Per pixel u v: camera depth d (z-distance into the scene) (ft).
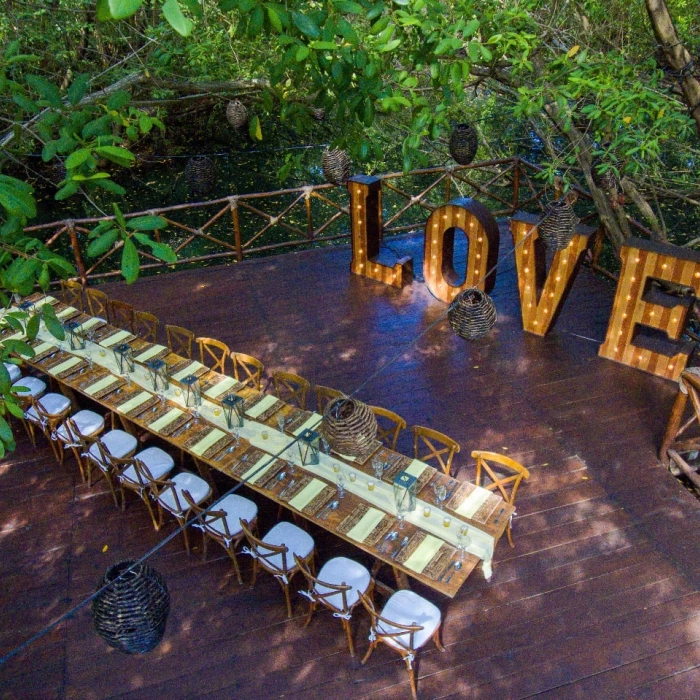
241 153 45.60
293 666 12.97
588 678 12.48
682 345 19.94
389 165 41.96
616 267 31.48
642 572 14.39
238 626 13.75
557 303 21.34
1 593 14.49
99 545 15.61
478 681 12.53
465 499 13.85
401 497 13.76
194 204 26.22
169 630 13.70
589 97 19.61
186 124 46.47
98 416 17.90
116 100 8.63
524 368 20.89
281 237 38.45
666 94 19.03
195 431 15.85
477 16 16.83
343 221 39.75
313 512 13.65
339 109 11.16
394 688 12.50
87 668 13.03
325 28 9.14
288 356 21.91
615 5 21.66
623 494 16.31
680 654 12.80
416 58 12.52
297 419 16.14
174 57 22.49
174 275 27.12
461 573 12.45
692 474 16.70
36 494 17.06
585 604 13.78
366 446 12.56
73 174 7.50
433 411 19.24
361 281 26.30
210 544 15.60
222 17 22.80
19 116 11.14
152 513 15.61
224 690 12.59
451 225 22.95
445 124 12.39
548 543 15.12
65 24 25.12
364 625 13.69
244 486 17.03
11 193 6.59
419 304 24.57
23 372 20.85
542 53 21.18
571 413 18.94
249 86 21.26
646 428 18.30
